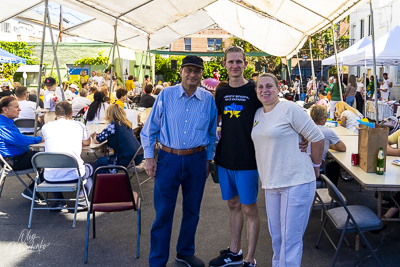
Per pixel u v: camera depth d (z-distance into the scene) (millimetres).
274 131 3051
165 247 3613
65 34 12016
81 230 4637
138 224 3982
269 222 3273
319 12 8391
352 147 5336
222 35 39906
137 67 26000
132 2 7418
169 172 3520
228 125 3475
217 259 3744
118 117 5492
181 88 3512
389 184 3469
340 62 13680
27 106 7672
